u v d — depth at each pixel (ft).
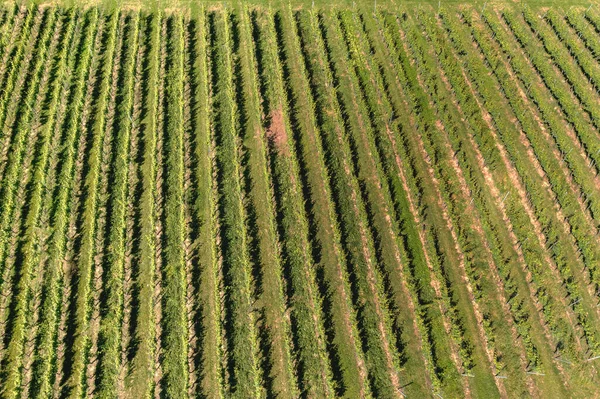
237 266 90.22
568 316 86.28
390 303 87.97
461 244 93.71
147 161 102.73
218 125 108.68
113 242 91.50
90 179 99.50
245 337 83.82
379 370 81.66
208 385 80.02
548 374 81.15
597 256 92.53
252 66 118.83
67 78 114.01
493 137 108.58
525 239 93.81
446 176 102.17
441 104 112.98
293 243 93.35
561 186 100.78
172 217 94.99
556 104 114.21
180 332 83.51
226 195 98.37
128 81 113.50
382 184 100.68
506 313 86.69
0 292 86.07
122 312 84.79
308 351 83.25
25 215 94.53
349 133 108.27
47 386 77.51
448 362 82.43
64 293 86.99
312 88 116.06
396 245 93.91
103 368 80.53
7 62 116.26
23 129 104.63
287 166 102.99
